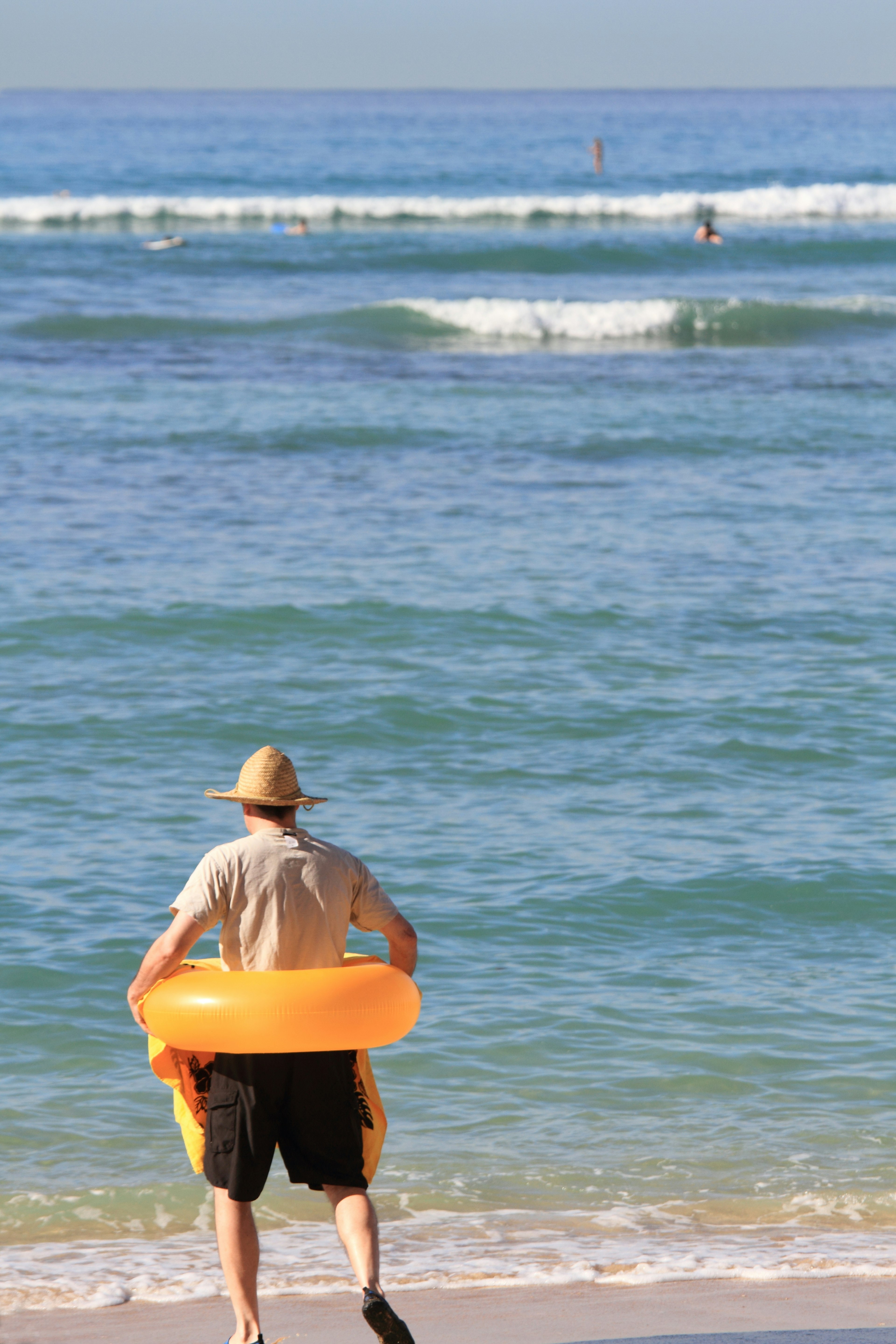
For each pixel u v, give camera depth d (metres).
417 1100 26.14
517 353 130.00
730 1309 17.83
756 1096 26.33
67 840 37.56
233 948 15.90
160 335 133.00
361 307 142.50
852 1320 17.09
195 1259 21.00
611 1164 24.11
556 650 55.16
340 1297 19.23
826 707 49.47
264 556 66.69
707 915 34.03
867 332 141.75
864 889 35.34
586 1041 28.22
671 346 136.00
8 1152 24.31
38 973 30.33
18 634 55.41
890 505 78.50
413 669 52.81
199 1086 16.23
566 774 43.50
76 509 74.50
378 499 78.00
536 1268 20.16
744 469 86.69
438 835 38.53
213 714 48.03
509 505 77.38
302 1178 15.83
